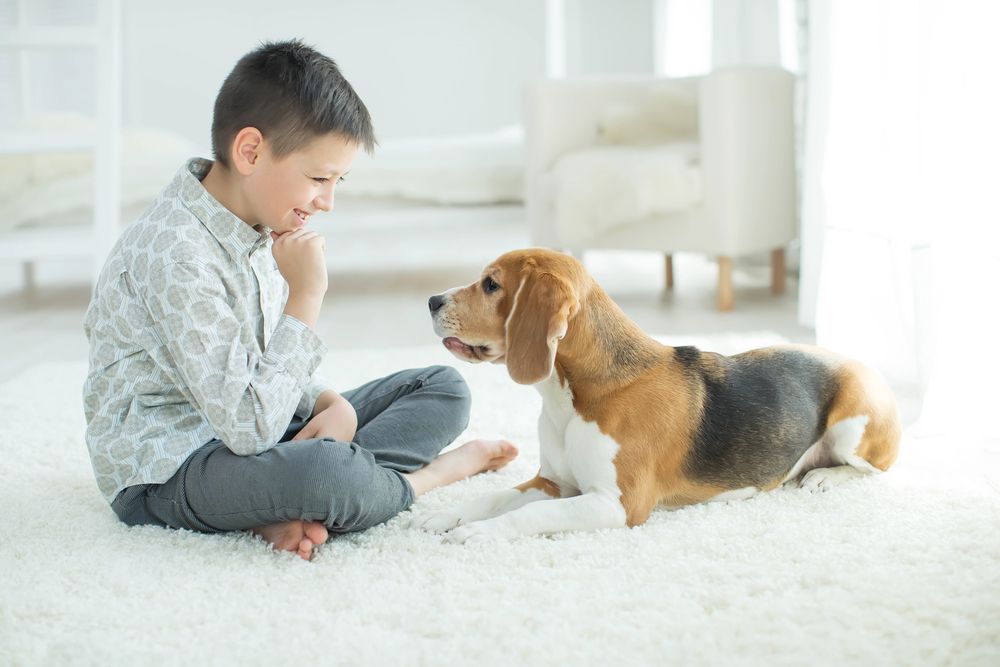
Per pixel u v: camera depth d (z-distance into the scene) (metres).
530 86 4.24
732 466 1.61
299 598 1.32
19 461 2.01
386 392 1.84
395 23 7.99
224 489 1.48
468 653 1.15
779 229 4.00
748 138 3.76
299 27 7.90
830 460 1.78
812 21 3.10
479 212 4.51
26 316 4.00
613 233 3.98
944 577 1.32
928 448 1.95
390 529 1.56
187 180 1.57
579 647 1.16
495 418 2.24
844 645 1.14
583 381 1.57
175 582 1.37
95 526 1.61
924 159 2.26
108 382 1.58
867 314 2.59
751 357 1.72
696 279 4.62
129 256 1.55
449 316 1.58
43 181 4.39
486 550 1.45
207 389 1.48
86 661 1.15
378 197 4.46
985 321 2.06
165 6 7.67
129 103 7.50
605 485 1.54
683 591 1.30
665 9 6.64
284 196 1.56
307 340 1.57
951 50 2.15
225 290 1.58
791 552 1.43
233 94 1.53
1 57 6.04
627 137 4.15
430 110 8.12
